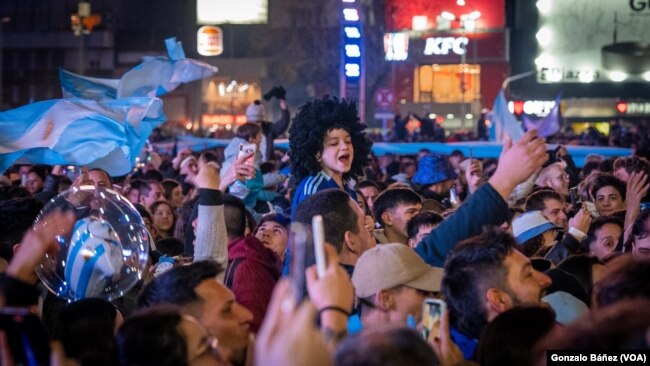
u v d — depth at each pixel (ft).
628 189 31.96
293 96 284.82
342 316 14.90
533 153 20.76
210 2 302.25
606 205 38.88
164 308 16.19
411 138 121.80
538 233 30.99
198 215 23.50
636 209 31.68
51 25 312.91
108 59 308.81
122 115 34.60
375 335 13.03
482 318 18.75
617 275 17.11
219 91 300.20
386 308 19.77
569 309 21.47
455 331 19.22
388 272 19.75
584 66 228.43
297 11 288.71
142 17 314.14
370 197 42.06
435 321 17.31
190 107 298.76
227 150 43.52
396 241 30.48
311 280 15.24
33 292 17.12
